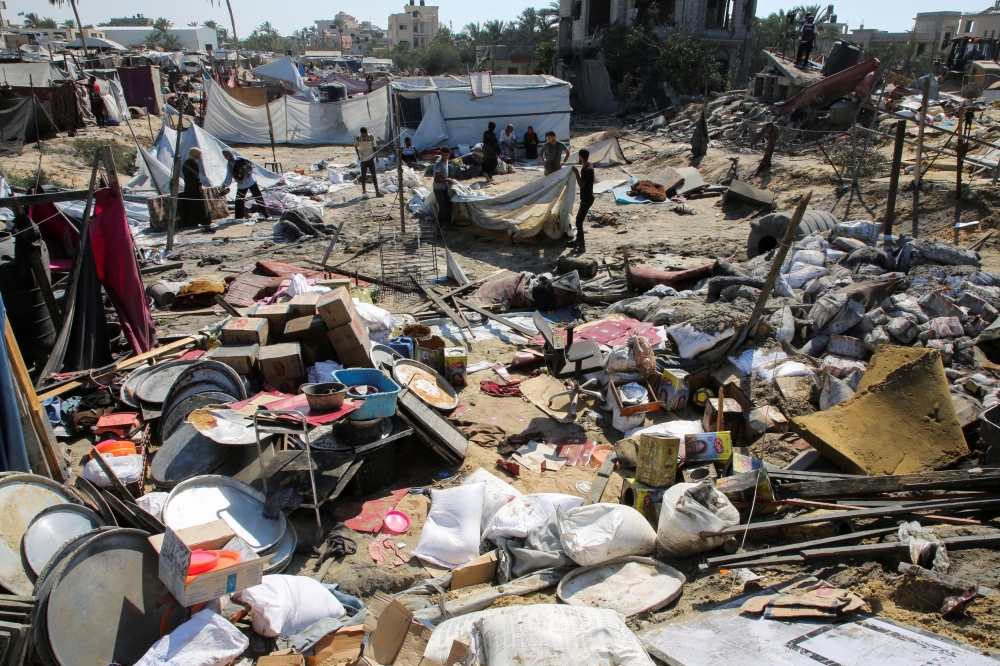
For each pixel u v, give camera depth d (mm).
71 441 6453
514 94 25906
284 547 4957
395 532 5219
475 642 3615
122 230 7984
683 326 7496
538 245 13414
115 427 6254
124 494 4949
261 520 5055
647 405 6625
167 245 13086
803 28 25516
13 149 22000
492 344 8766
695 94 33062
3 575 3787
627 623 3947
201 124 29578
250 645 4059
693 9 36344
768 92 26359
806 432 5445
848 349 7281
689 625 3729
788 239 6695
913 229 12602
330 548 5051
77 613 3727
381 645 3902
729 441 5598
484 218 13664
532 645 3369
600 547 4523
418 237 13078
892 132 17984
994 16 46625
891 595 3779
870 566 4113
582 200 12695
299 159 25281
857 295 7840
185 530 4062
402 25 128375
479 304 9977
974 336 7387
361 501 5609
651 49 34875
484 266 12117
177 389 6219
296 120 29406
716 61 34750
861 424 5488
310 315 7477
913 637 3264
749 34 37125
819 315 7633
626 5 36594
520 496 5320
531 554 4762
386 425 5863
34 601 3588
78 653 3658
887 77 21312
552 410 7098
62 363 7570
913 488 4691
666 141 26375
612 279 10664
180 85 42969
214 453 5652
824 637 3332
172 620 4039
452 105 25562
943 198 12867
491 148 21000
